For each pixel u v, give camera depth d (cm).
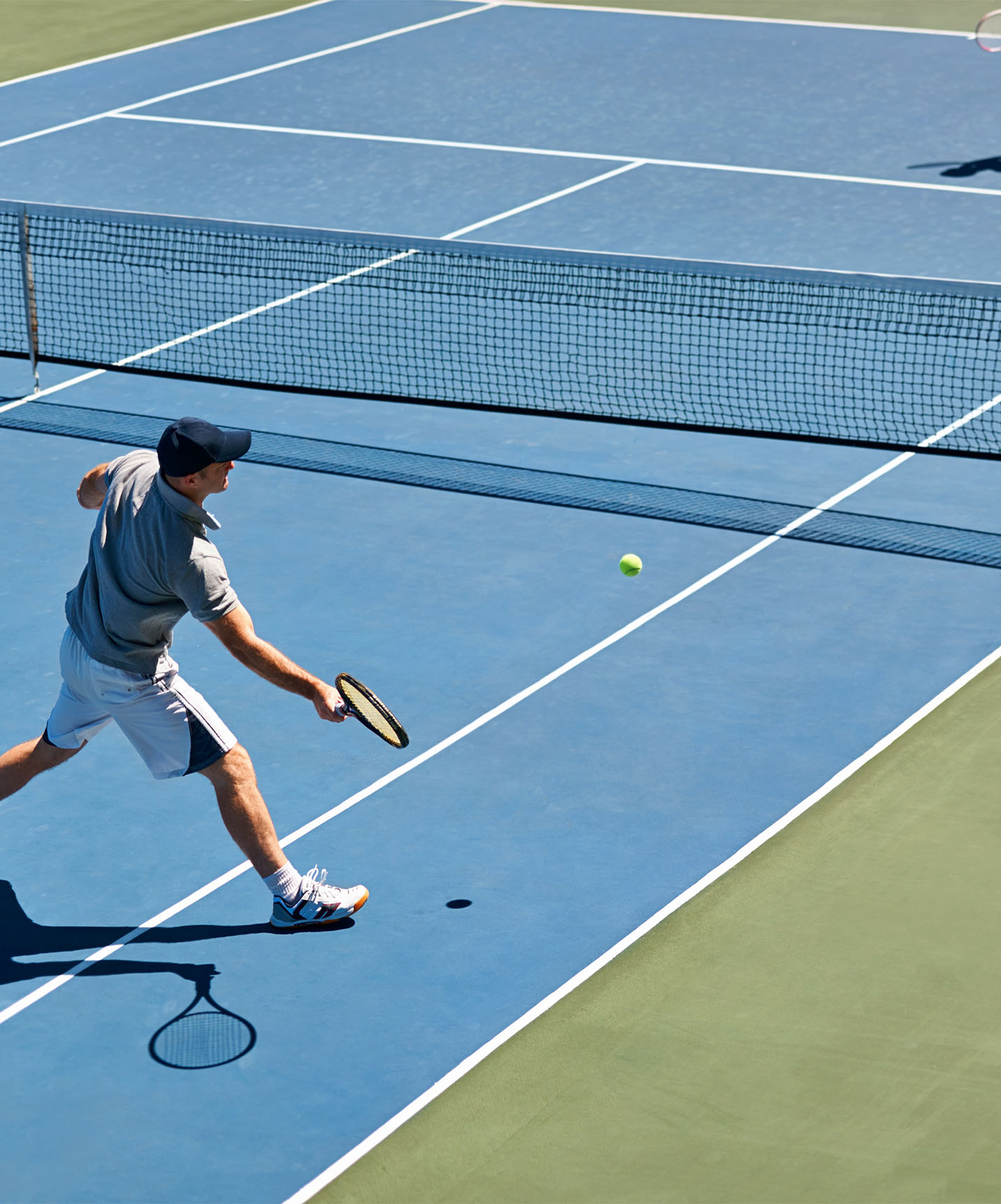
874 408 1362
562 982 734
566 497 1229
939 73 2439
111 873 814
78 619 739
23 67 2531
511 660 1004
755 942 756
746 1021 705
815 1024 702
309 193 1938
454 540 1161
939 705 948
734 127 2188
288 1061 691
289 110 2288
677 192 1928
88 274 1686
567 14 2814
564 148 2109
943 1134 640
